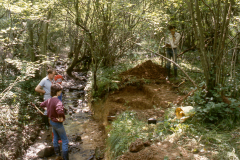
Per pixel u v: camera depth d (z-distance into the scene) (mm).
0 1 5609
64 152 4105
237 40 4266
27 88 7125
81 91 9578
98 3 6523
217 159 2848
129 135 3734
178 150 3119
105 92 6988
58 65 13547
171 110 4402
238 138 3266
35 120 5855
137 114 4648
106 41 8180
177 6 6461
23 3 5820
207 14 7152
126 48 8109
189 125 3615
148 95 6105
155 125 3920
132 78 6938
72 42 14094
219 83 4035
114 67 7953
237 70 5816
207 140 3301
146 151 3160
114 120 4812
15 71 7680
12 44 6438
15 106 5570
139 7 7750
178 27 7652
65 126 6039
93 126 5977
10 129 4879
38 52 7949
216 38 4020
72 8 7242
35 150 4668
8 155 4090
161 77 6910
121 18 6934
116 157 3367
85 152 4660
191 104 4508
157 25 5336
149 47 5070
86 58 11906
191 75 6648
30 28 8055
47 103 4105
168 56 6586
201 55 4020
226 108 3771
